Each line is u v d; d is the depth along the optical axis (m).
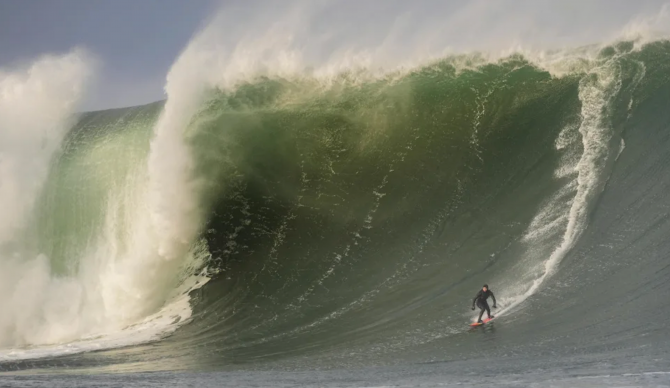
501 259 51.91
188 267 61.53
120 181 66.88
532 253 51.44
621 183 55.81
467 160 64.00
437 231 57.31
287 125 69.06
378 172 65.19
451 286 50.34
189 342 48.31
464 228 56.66
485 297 44.22
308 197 63.97
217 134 67.50
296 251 59.06
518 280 48.81
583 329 39.59
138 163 67.06
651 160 57.31
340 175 65.56
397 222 59.47
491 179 61.28
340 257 57.22
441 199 60.75
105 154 68.75
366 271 54.88
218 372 37.22
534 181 59.50
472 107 69.19
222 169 65.88
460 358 36.88
